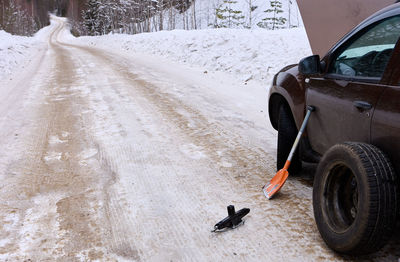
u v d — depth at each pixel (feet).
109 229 9.37
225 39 44.16
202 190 11.46
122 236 9.04
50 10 566.36
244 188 11.44
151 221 9.70
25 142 16.75
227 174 12.62
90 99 25.61
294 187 11.23
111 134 17.57
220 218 9.71
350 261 7.52
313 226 9.00
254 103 23.77
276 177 10.78
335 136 8.80
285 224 9.18
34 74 41.24
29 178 12.69
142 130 18.06
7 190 11.70
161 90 28.45
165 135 17.25
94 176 12.80
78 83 32.81
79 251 8.45
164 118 20.22
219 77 34.14
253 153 14.57
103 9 216.54
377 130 7.08
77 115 21.35
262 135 16.90
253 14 124.57
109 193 11.45
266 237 8.68
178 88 29.27
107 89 29.19
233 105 23.25
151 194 11.31
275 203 10.31
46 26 429.79
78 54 68.59
